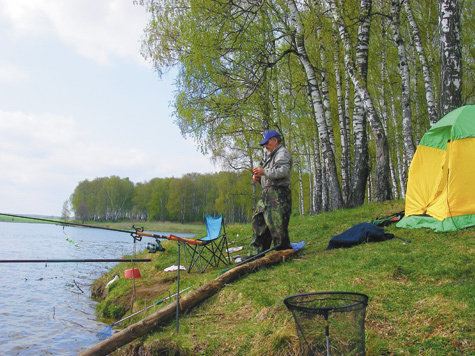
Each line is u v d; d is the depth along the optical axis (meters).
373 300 4.69
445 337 3.74
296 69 19.38
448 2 9.06
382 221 9.30
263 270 6.73
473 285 4.62
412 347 3.71
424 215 8.55
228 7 13.80
